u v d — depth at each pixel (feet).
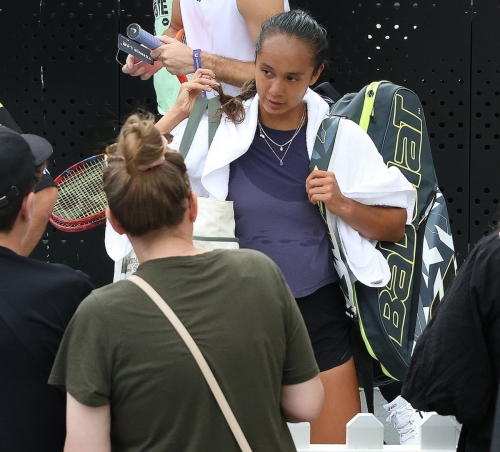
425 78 24.93
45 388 10.40
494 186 25.31
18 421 10.24
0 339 10.12
